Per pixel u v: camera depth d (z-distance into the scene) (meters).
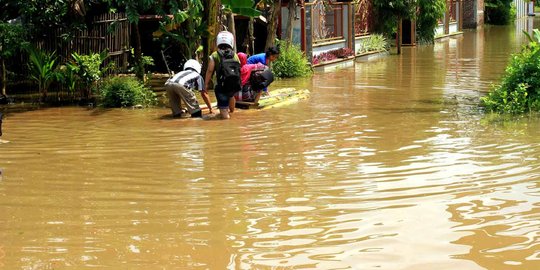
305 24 20.59
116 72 16.86
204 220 6.25
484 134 10.12
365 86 16.72
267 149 9.30
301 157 8.75
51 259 5.36
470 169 7.96
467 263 5.18
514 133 10.16
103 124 11.61
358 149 9.21
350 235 5.80
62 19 15.33
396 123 11.26
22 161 8.73
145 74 18.09
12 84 15.49
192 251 5.50
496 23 46.34
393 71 20.33
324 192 7.09
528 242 5.59
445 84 16.81
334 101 14.09
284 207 6.59
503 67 20.56
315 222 6.14
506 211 6.38
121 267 5.19
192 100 12.20
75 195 7.11
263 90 14.45
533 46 12.70
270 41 19.19
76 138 10.31
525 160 8.38
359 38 25.55
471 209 6.45
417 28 30.53
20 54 15.11
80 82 14.69
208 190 7.22
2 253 5.50
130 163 8.54
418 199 6.79
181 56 19.66
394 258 5.29
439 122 11.30
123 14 16.91
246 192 7.12
